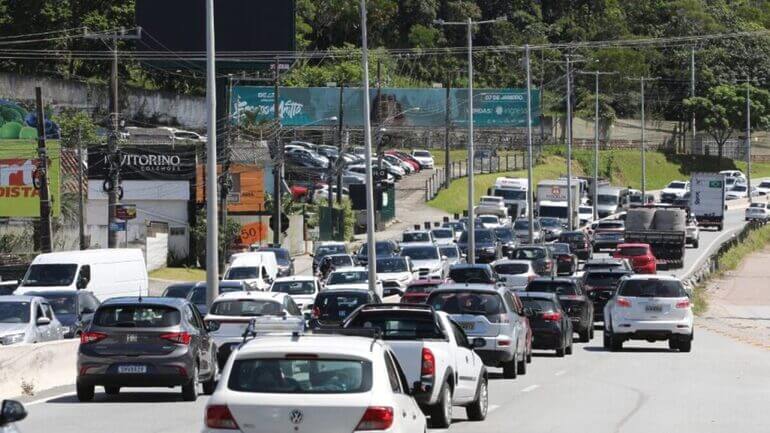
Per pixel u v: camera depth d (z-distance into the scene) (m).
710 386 65.00
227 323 68.12
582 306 100.50
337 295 81.38
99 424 48.72
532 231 179.38
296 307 73.81
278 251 157.50
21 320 76.12
